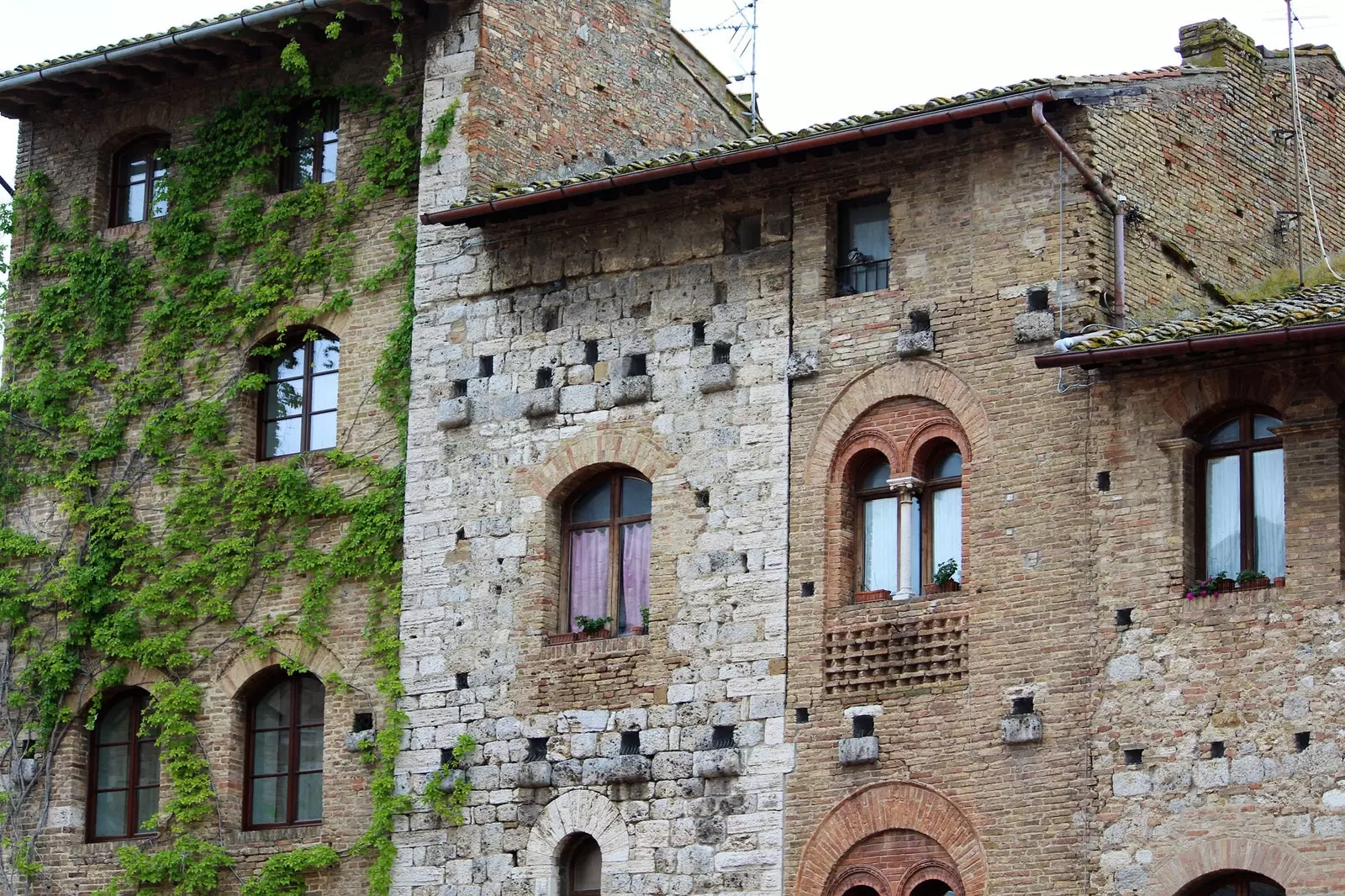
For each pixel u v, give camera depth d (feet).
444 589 152.66
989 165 143.13
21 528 166.61
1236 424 134.82
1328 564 129.49
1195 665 131.54
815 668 140.97
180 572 160.04
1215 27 156.35
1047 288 140.05
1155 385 135.33
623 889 143.43
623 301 151.53
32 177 173.06
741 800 141.38
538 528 150.82
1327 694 128.06
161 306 165.89
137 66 167.73
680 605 145.48
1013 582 136.98
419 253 158.71
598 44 169.07
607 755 145.48
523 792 147.54
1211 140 152.46
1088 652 134.21
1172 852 129.90
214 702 157.79
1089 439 136.56
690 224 150.51
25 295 171.32
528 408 152.46
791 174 147.95
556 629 150.10
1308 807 127.24
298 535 157.89
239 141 166.61
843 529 142.72
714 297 148.87
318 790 155.33
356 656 154.30
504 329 154.81
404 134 161.27
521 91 162.20
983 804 135.13
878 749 138.31
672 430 148.15
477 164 158.10
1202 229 150.10
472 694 150.30
